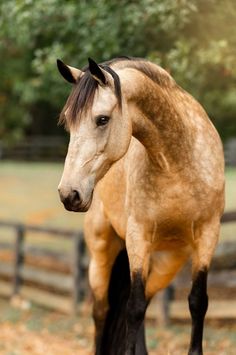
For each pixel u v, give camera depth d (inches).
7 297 656.4
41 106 1647.4
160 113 225.9
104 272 297.6
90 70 201.2
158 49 462.3
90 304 570.9
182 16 402.0
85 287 583.2
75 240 583.8
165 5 401.1
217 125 700.7
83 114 203.2
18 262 647.8
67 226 867.4
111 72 208.1
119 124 207.3
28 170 1418.6
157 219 235.1
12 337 498.0
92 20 451.8
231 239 661.9
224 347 430.6
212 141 243.4
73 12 458.3
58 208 992.2
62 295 641.0
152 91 223.1
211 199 236.4
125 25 451.5
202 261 237.6
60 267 693.9
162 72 235.6
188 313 500.1
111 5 438.9
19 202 1045.8
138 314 234.7
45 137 1718.8
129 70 220.8
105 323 293.7
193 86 484.7
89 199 202.5
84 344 476.1
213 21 421.1
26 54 840.9
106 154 205.8
